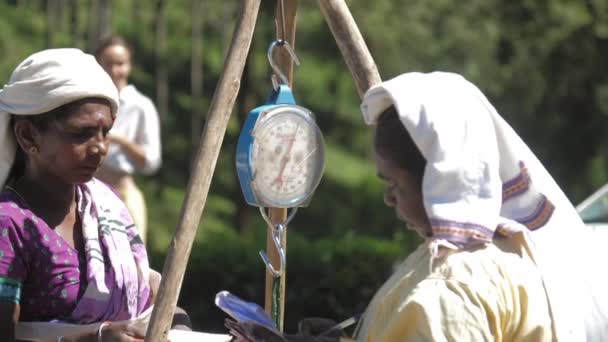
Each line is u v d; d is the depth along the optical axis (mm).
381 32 21484
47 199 3186
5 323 3000
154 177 22703
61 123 3098
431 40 21609
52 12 21781
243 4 3113
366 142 26906
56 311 3117
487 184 2498
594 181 21969
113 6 25859
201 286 7586
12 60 21656
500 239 2621
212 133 2959
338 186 24984
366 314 2701
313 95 26516
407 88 2543
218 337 3227
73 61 3135
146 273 3371
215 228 20734
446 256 2494
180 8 26609
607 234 5691
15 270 3041
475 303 2414
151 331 2822
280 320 3537
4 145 3176
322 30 25531
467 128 2514
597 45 20375
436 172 2471
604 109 20500
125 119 7746
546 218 2744
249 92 18938
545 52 20688
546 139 21328
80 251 3203
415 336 2414
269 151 3402
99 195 3330
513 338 2469
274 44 3602
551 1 20594
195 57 23406
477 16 21562
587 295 2693
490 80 21047
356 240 8039
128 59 7805
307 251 7691
